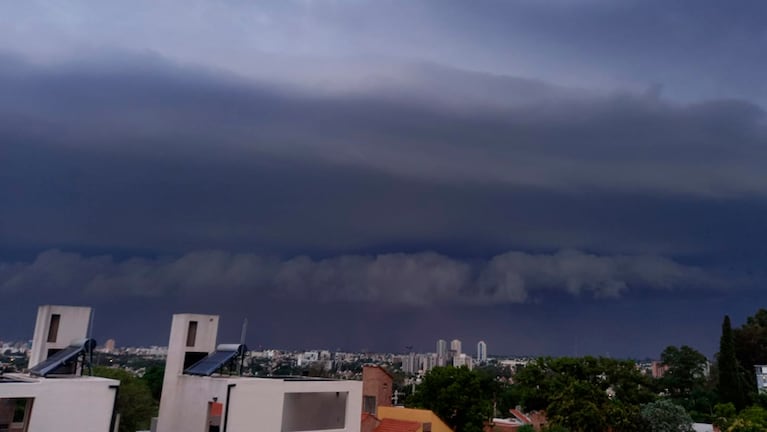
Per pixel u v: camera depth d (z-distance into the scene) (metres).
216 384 30.80
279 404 31.20
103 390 26.50
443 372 63.53
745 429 58.62
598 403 56.06
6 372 31.09
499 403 86.00
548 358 65.69
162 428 33.44
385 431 46.78
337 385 33.66
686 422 56.62
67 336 32.50
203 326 36.53
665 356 99.44
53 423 24.88
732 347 82.12
